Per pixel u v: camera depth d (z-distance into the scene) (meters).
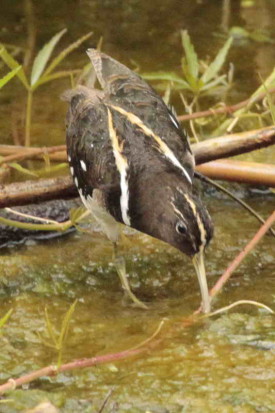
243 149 11.47
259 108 15.35
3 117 15.23
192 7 19.03
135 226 10.48
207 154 11.44
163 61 16.95
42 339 9.64
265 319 10.61
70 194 11.39
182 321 10.56
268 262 11.95
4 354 9.93
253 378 9.49
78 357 9.92
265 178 11.95
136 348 10.02
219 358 9.85
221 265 11.91
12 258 11.92
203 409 9.00
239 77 16.48
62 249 12.30
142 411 8.98
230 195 11.88
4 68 16.50
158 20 18.50
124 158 10.52
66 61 16.84
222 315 10.68
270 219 11.41
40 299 11.13
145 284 11.62
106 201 10.68
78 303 11.09
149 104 11.16
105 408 9.01
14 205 11.33
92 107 11.11
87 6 19.00
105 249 12.30
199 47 17.45
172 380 9.47
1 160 12.62
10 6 18.91
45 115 15.30
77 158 11.01
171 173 10.34
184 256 12.13
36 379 9.49
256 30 18.06
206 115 14.15
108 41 17.61
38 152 12.93
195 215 9.88
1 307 10.93
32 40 17.47
